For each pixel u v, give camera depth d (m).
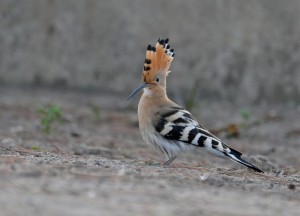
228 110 20.70
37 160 9.80
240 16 22.88
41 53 22.91
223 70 22.52
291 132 17.47
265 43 22.73
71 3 23.06
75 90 22.59
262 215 7.57
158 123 10.70
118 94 22.42
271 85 22.45
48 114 15.12
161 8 22.91
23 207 7.08
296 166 13.05
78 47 22.91
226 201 8.10
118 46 22.78
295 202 8.39
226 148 10.43
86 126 16.69
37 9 23.09
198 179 9.31
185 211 7.43
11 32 23.03
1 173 8.55
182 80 22.39
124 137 15.61
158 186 8.57
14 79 22.83
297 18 22.83
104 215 7.03
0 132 14.76
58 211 7.02
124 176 9.01
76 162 9.91
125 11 22.94
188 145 10.55
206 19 22.86
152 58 11.02
